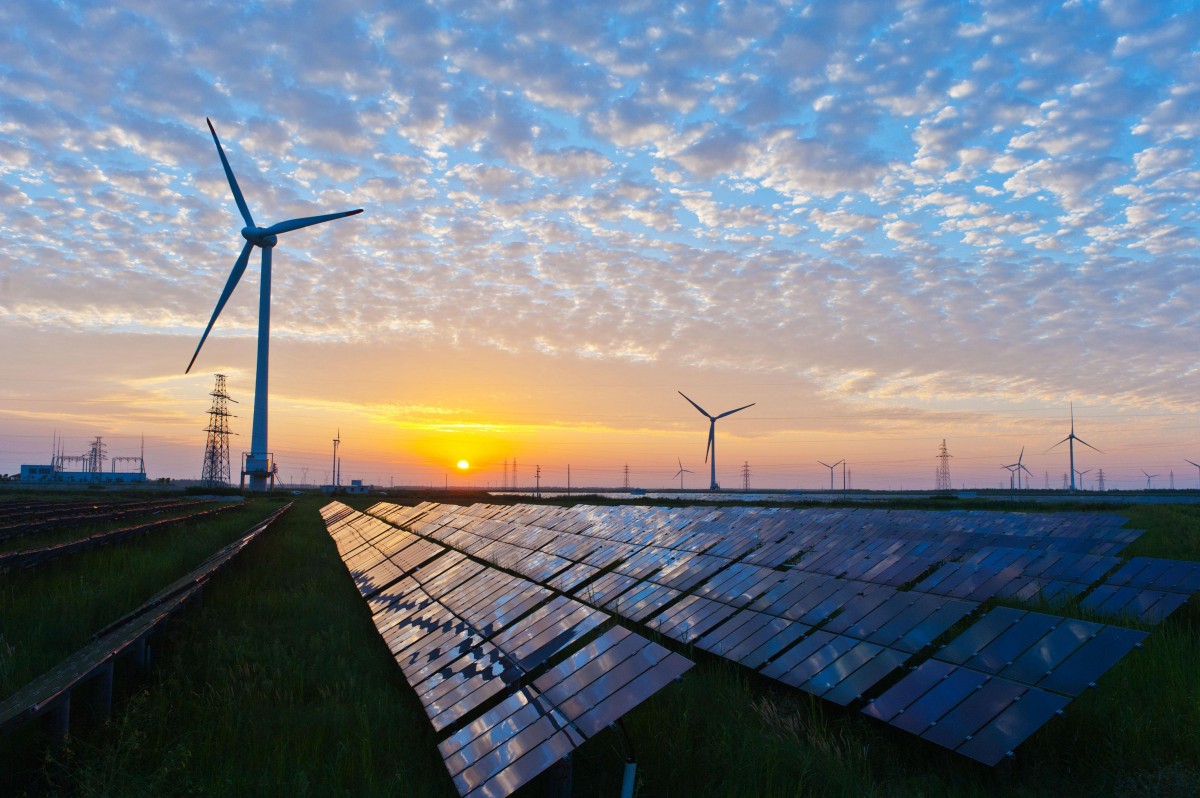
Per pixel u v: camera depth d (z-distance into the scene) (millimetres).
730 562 18969
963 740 8391
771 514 29078
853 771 8391
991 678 9078
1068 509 57062
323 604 19094
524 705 8609
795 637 12516
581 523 32688
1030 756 8547
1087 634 8828
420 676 11641
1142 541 26844
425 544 23906
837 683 10555
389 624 15961
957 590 15828
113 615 16219
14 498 77250
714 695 11078
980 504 70562
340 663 13039
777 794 7859
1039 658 8969
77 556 23703
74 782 8141
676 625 15094
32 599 17156
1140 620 14328
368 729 9789
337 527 46562
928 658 10461
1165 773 7887
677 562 20516
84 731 9539
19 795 8125
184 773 8422
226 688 11156
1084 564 17703
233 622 16375
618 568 21703
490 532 32688
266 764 8938
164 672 12273
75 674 8609
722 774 8406
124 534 28266
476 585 15445
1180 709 9656
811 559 20688
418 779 8586
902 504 72062
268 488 108562
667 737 9281
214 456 144625
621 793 7680
